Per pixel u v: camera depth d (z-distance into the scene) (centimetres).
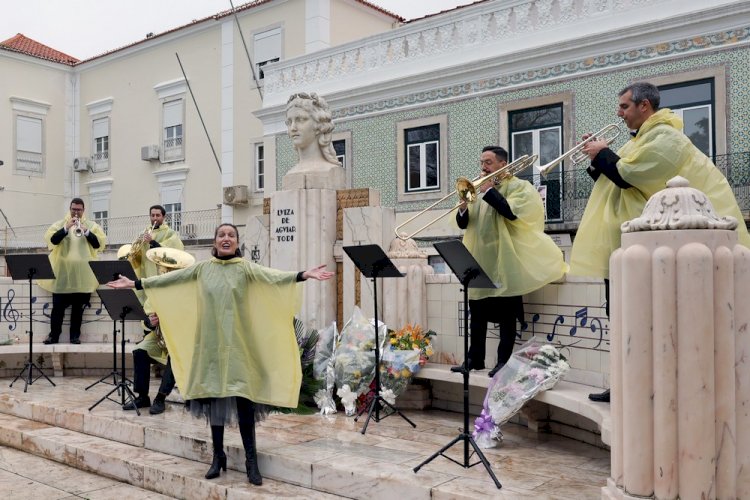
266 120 1591
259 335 468
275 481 463
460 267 432
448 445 443
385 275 546
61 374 855
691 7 1070
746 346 306
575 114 1190
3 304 859
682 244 307
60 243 839
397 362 607
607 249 455
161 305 485
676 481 304
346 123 1478
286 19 1814
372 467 442
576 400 467
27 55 2295
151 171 2144
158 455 527
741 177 1038
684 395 302
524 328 596
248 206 1873
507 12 1261
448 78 1328
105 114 2303
